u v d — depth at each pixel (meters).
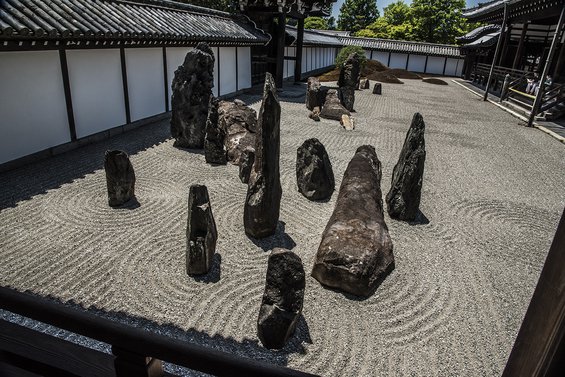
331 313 3.97
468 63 32.94
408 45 38.41
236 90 17.09
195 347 1.13
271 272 3.46
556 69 16.39
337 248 4.39
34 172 7.14
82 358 1.70
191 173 7.64
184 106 8.80
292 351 3.44
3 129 6.99
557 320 0.88
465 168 9.07
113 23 8.92
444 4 43.09
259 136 5.06
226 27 15.55
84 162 7.79
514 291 4.54
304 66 26.98
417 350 3.54
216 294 4.14
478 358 3.49
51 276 4.26
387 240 4.84
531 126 14.06
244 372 1.06
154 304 3.92
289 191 7.12
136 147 9.02
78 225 5.38
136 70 10.45
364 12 53.97
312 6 20.56
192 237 4.33
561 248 0.90
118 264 4.55
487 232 5.98
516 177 8.60
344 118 12.68
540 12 16.00
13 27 6.21
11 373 1.68
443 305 4.20
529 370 0.98
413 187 5.98
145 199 6.32
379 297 4.26
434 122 14.29
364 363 3.35
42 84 7.64
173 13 13.13
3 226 5.23
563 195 7.67
